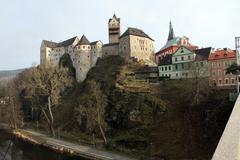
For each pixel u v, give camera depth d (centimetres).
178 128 7019
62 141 8925
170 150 6394
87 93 11044
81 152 7338
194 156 5900
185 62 10612
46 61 14175
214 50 10631
